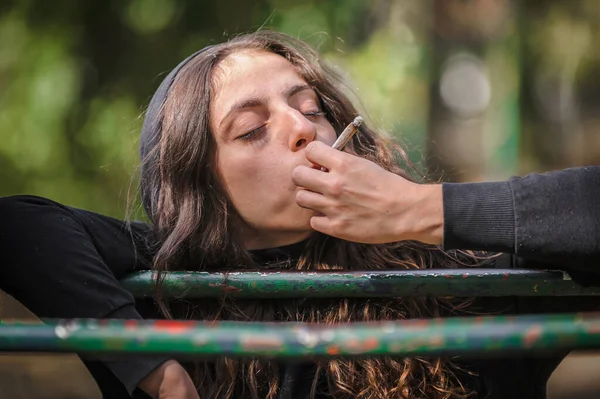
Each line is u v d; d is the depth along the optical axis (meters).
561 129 14.55
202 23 10.76
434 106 14.89
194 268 3.35
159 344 2.09
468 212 2.84
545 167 14.55
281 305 3.29
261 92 3.29
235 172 3.26
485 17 15.11
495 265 3.40
